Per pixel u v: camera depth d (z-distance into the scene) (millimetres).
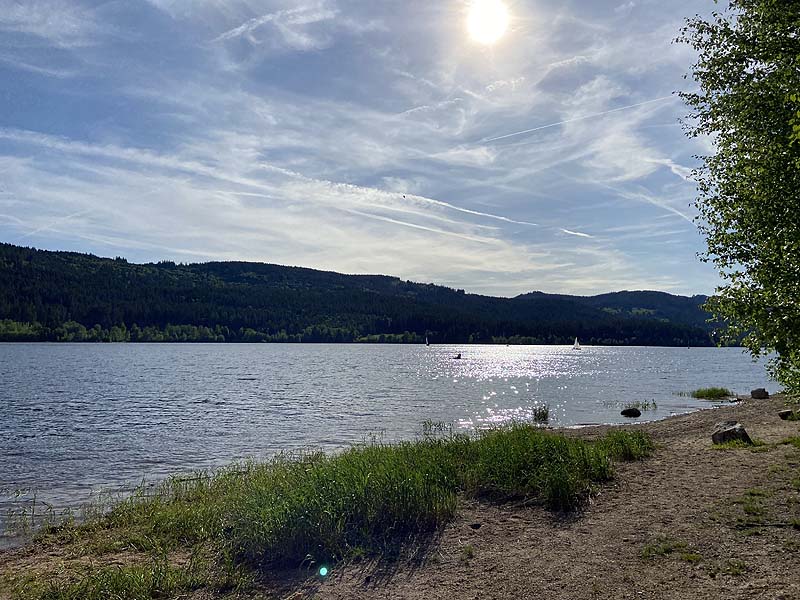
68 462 18016
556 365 84250
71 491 14250
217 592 6875
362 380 54625
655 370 72438
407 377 58844
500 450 12172
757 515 8219
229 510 10000
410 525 8875
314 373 64500
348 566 7492
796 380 9930
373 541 8297
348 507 8852
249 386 47688
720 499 9234
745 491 9531
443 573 7113
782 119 10164
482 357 114375
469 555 7660
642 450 13750
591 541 7883
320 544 7992
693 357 121000
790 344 9242
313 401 36500
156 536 9484
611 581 6473
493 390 43812
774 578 6125
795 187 9688
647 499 9688
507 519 9180
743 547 7098
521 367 78500
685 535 7730
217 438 22422
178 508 10969
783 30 10406
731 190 11234
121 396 39438
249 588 6953
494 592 6449
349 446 20094
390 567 7391
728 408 26766
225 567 7609
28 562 8781
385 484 9422
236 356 104562
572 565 7066
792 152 9578
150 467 17219
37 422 27156
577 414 29047
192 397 38875
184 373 62281
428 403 35094
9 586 7570
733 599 5734
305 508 8359
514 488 10562
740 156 11047
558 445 12359
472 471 11508
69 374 58656
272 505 8719
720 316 10875
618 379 55844
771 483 9906
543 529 8586
